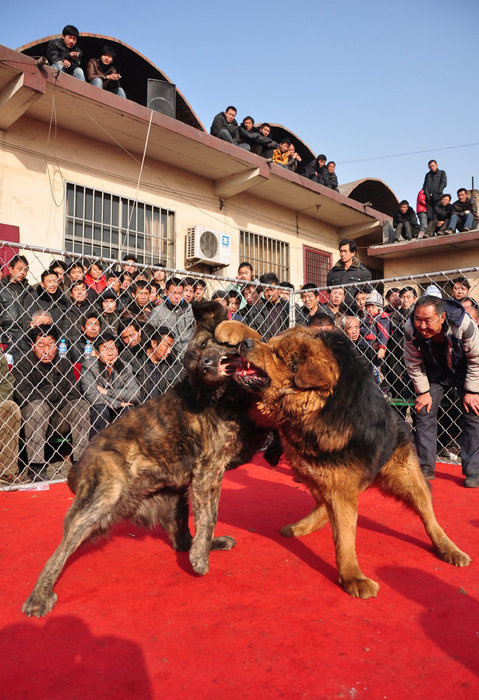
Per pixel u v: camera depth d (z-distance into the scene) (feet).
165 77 42.16
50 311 21.79
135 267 22.11
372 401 10.22
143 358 22.93
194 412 10.91
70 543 9.38
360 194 63.26
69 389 20.42
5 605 8.87
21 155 32.78
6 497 16.70
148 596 9.27
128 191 38.60
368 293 25.21
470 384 17.52
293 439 10.28
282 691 6.40
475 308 24.18
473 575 10.28
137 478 10.67
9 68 27.94
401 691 6.42
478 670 6.86
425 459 19.02
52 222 34.09
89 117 33.47
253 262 48.47
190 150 38.73
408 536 12.71
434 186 55.62
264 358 9.74
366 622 8.23
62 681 6.61
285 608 8.75
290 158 50.52
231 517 14.53
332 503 10.05
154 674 6.77
